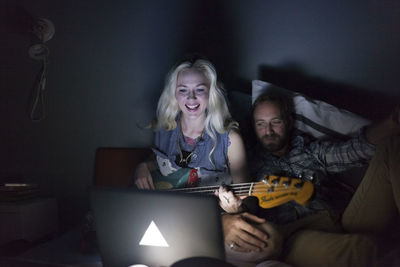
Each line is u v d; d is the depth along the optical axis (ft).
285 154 5.83
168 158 5.67
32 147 7.71
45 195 7.70
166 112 5.82
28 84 7.48
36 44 6.94
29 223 6.34
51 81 7.51
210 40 6.85
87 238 4.92
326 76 6.48
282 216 5.32
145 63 7.16
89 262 4.58
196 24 6.87
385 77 6.26
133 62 7.20
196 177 5.44
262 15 6.57
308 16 6.40
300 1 6.39
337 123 5.87
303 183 4.40
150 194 3.60
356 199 4.80
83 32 7.29
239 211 4.83
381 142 4.62
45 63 7.25
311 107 6.00
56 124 7.59
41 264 4.54
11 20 7.32
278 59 6.62
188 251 3.66
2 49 7.45
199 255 3.64
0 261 4.74
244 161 5.57
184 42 6.96
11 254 5.96
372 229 4.65
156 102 7.20
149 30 7.06
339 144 5.44
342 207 5.44
